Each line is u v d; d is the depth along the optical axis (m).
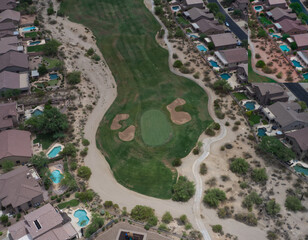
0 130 132.25
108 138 133.00
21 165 121.00
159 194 111.12
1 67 162.25
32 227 94.50
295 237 96.12
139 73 168.38
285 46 168.50
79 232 98.69
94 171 119.44
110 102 150.75
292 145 125.31
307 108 142.75
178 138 132.00
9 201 102.44
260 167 118.56
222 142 129.50
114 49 186.12
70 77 159.75
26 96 152.00
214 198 105.31
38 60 176.25
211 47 180.38
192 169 119.06
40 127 129.75
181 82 161.38
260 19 193.00
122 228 99.62
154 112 144.62
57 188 113.19
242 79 157.00
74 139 132.00
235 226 100.00
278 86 145.25
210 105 147.75
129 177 117.31
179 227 99.94
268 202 105.81
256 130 133.88
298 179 113.44
